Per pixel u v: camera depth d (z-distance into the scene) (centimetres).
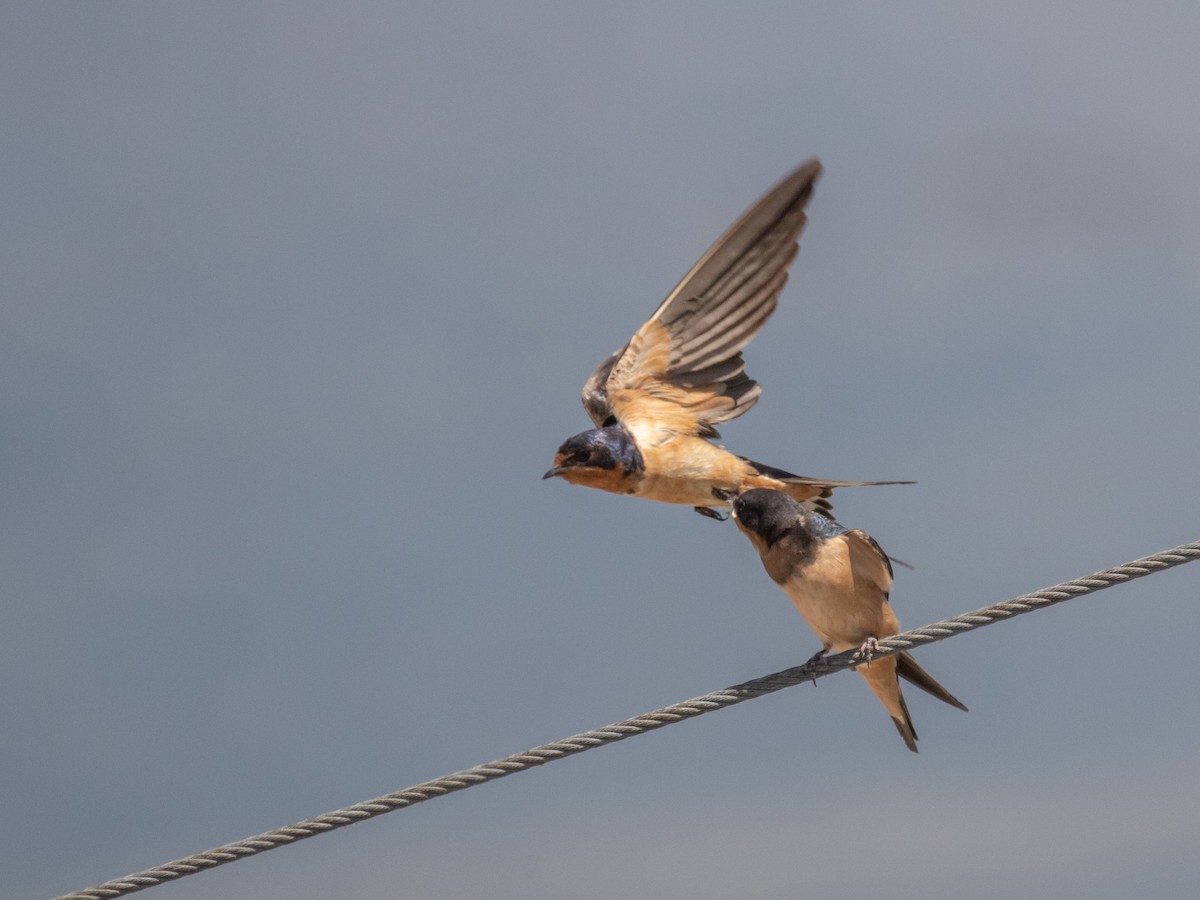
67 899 1063
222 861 1066
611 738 1104
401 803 1077
